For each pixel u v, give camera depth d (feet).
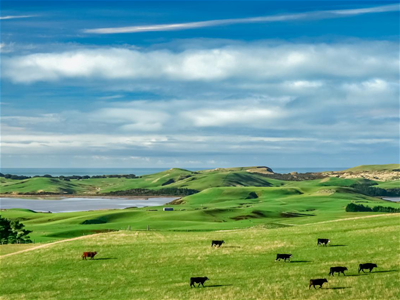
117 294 128.77
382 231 182.60
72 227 444.14
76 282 143.84
